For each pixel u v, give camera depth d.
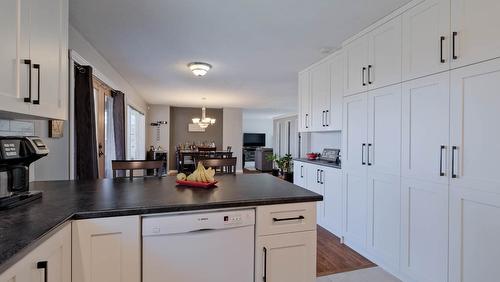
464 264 1.64
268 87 5.39
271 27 2.52
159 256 1.26
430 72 1.85
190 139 8.85
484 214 1.54
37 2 1.28
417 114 1.96
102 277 1.17
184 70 4.09
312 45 2.99
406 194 2.06
